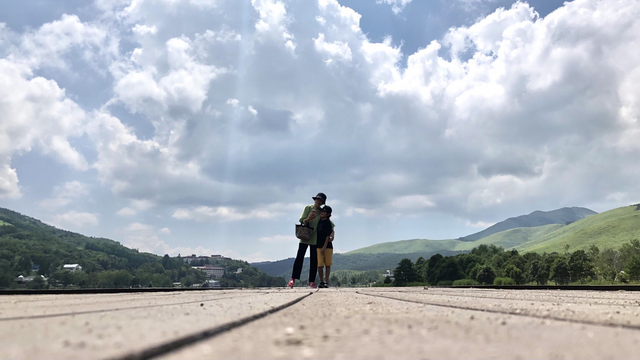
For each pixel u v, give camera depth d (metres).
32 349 1.61
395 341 2.06
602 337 2.19
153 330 2.15
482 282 187.88
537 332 2.34
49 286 198.75
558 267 186.38
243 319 2.76
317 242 14.19
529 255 198.50
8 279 187.75
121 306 4.07
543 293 8.55
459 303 4.64
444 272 198.38
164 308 3.74
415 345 1.95
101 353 1.53
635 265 152.38
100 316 2.93
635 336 2.21
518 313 3.39
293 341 2.05
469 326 2.59
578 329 2.45
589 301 5.39
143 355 1.60
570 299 5.91
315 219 14.23
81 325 2.39
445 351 1.81
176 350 1.81
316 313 3.49
